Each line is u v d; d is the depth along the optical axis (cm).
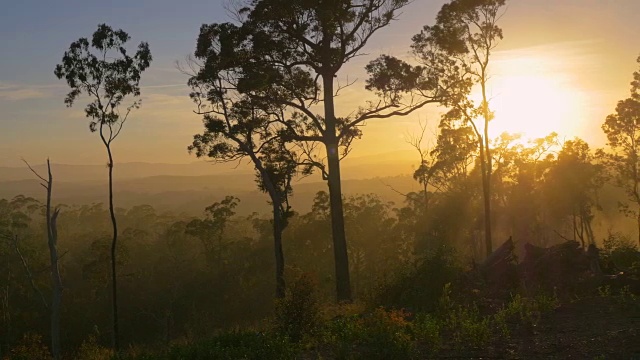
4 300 4656
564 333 933
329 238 5703
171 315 5150
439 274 1333
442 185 5338
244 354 942
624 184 5584
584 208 5775
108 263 5106
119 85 2538
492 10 3058
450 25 3069
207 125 2730
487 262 1480
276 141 2850
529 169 5694
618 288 1266
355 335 998
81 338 5184
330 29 2511
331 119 2733
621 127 5266
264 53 2639
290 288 1197
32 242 5603
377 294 1398
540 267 1366
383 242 5703
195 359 988
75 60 2488
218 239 6044
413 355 869
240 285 5616
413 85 2738
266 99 2742
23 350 3038
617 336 871
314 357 944
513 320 1070
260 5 2502
